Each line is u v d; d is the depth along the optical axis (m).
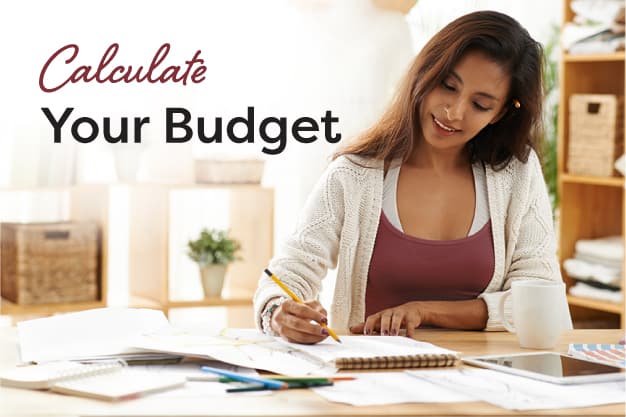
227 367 1.43
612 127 3.94
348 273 2.02
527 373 1.39
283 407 1.20
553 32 4.55
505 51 1.90
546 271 2.04
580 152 4.05
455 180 2.07
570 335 1.80
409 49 4.14
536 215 2.09
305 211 2.04
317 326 1.57
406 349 1.52
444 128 1.94
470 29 1.89
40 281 3.91
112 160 4.18
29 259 3.88
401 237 2.01
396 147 2.04
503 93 1.95
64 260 3.95
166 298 4.02
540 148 2.14
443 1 4.20
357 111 4.15
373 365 1.44
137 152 4.10
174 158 4.27
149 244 4.12
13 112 3.96
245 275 4.37
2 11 4.01
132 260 4.25
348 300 2.03
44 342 1.54
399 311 1.79
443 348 1.60
